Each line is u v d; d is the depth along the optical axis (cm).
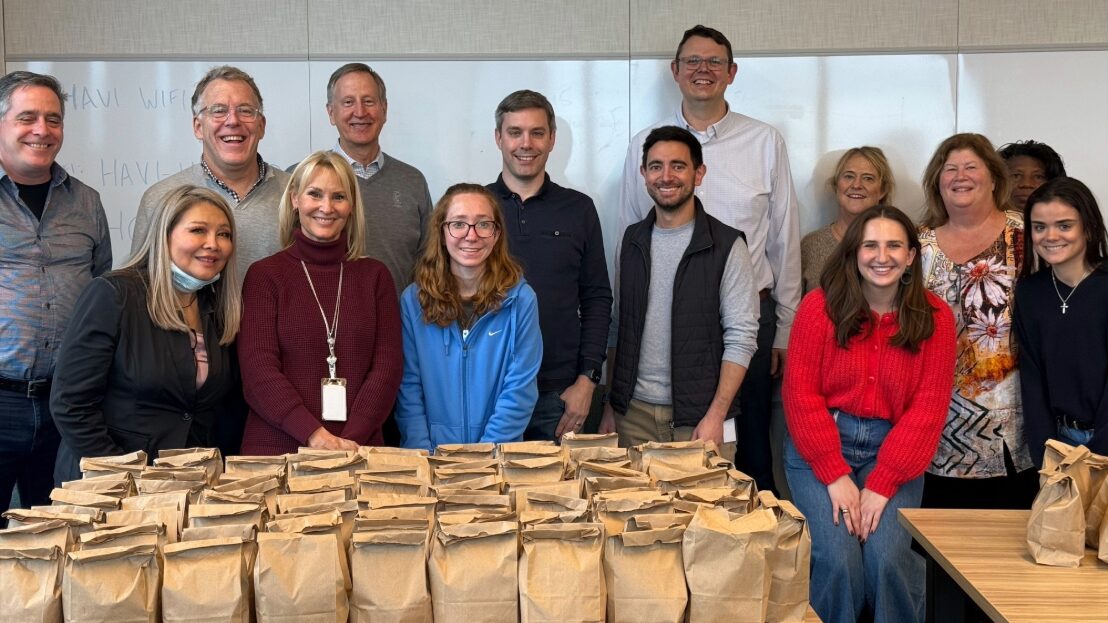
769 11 373
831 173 377
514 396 253
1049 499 188
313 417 230
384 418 242
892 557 245
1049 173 347
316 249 243
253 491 166
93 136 374
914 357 252
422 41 375
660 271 300
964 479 293
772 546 148
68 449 223
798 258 346
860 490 258
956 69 373
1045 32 370
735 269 295
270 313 237
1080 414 247
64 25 371
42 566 141
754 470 346
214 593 140
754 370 340
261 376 230
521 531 150
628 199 353
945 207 297
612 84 376
